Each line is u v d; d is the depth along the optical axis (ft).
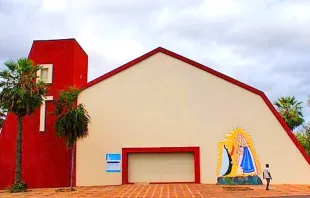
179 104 98.22
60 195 75.61
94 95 100.17
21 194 79.20
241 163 94.58
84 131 88.33
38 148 99.35
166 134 97.25
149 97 99.09
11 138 101.14
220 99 97.66
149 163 97.40
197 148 95.96
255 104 96.78
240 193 73.36
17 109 85.92
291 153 94.43
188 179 96.17
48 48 104.27
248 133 95.86
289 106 164.66
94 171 97.30
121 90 99.96
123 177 96.17
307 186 87.40
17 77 86.74
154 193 74.74
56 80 102.17
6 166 99.81
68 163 98.37
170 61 100.32
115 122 98.73
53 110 94.63
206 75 98.94
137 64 100.89
